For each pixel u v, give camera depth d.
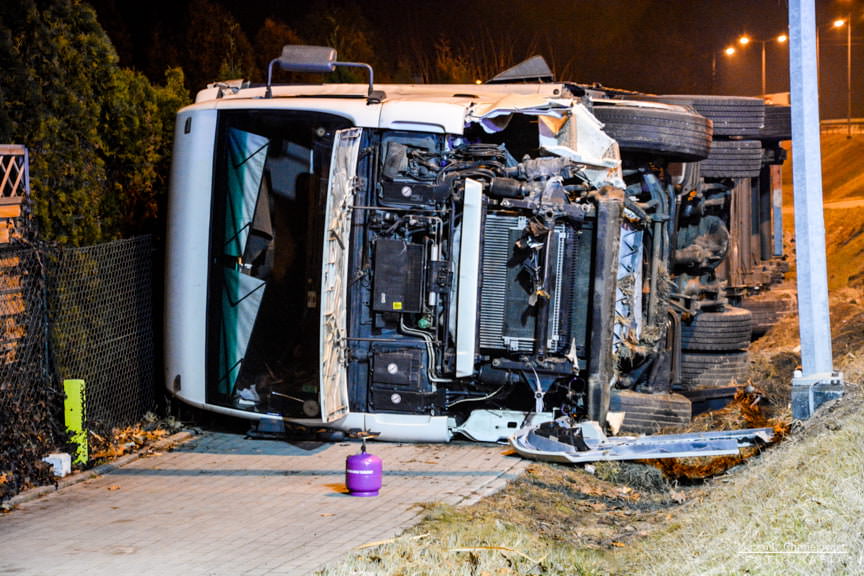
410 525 6.48
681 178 10.76
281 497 7.41
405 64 24.64
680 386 10.88
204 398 9.50
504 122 9.05
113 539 6.33
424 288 8.91
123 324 9.73
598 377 8.89
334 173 8.58
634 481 8.38
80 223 9.48
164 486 7.85
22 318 8.04
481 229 8.78
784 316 14.36
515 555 5.91
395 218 8.97
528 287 8.89
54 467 7.99
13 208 8.11
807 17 9.07
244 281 9.39
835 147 52.69
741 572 5.59
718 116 11.76
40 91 9.11
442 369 8.99
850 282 20.22
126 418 9.72
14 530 6.63
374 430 9.16
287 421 9.31
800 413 8.98
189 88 19.69
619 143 9.77
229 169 9.41
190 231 9.52
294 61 9.60
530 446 8.72
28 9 9.20
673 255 10.74
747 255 13.74
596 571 5.86
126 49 21.73
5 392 7.77
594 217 8.93
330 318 8.48
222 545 6.12
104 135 10.19
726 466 8.59
